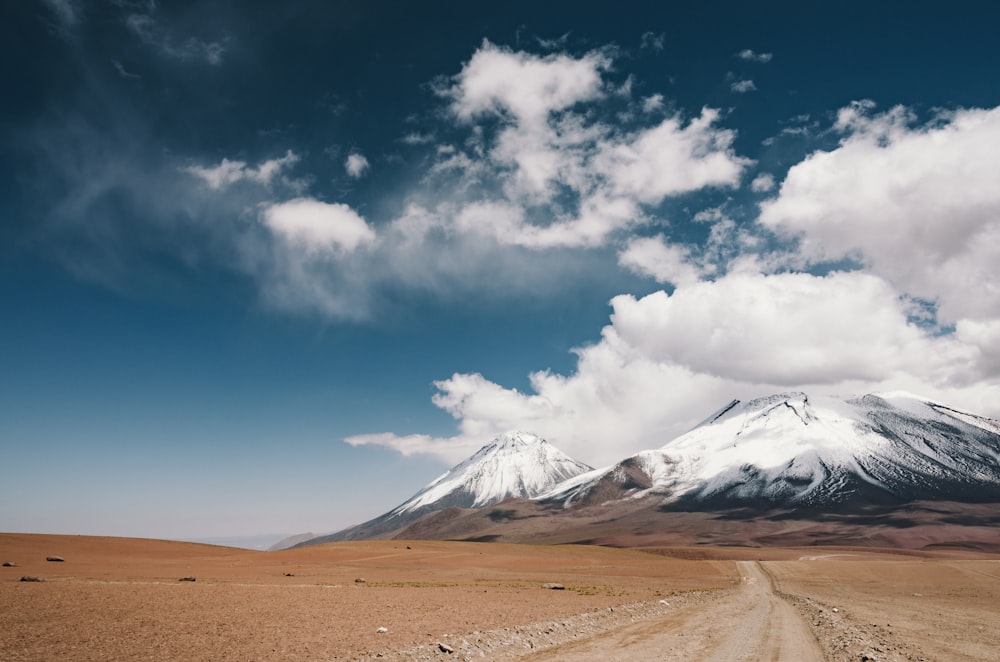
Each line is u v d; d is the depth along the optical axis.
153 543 156.62
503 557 167.12
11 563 91.50
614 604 58.75
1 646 28.80
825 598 77.06
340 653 29.22
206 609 43.97
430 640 33.06
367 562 143.12
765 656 29.39
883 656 28.67
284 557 149.88
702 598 72.94
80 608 41.31
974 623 46.97
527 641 33.66
